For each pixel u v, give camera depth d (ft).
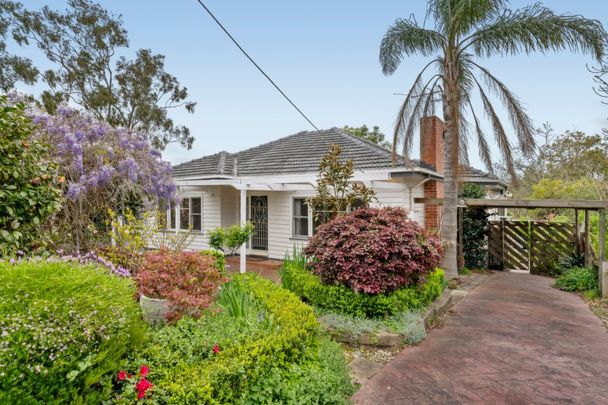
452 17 28.91
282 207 42.86
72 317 7.88
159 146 81.41
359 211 22.34
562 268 34.40
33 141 16.22
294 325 12.96
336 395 11.09
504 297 26.86
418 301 20.27
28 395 6.88
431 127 37.09
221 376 9.39
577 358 15.65
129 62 79.61
